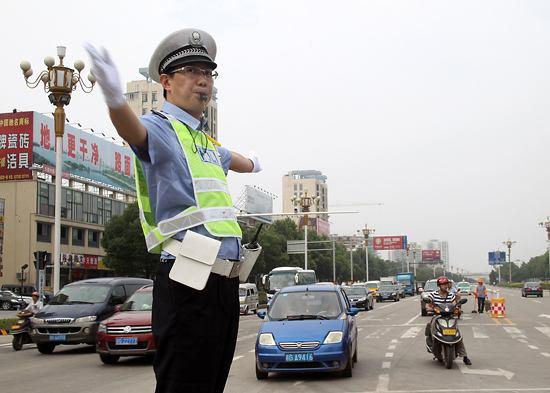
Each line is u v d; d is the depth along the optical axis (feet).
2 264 161.27
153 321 6.90
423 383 31.58
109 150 195.11
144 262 150.20
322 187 495.82
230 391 30.58
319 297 39.17
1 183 165.27
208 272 6.52
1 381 35.09
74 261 176.45
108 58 5.71
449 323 37.96
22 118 161.58
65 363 43.96
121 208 204.85
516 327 66.95
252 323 86.38
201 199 6.81
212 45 7.43
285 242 228.22
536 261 490.08
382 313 103.19
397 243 341.00
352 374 35.17
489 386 30.30
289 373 36.68
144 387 32.22
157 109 7.30
